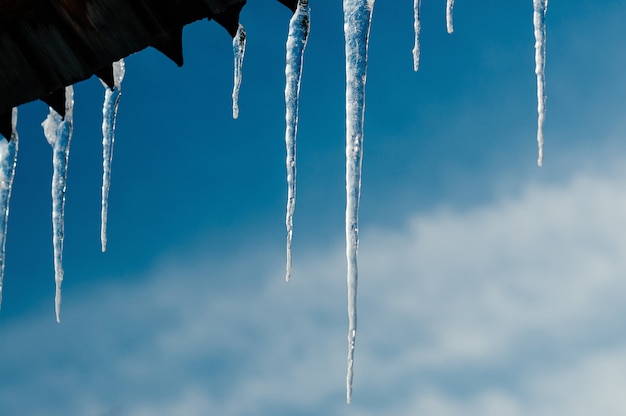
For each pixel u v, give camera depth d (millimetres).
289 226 10344
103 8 10672
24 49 11633
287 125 10586
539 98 9789
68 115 13055
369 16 10211
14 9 11039
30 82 12039
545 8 10117
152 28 10805
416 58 10109
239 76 11086
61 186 13289
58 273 13234
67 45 11391
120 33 11016
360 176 9906
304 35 10695
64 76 11883
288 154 10555
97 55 11445
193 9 10516
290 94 10617
